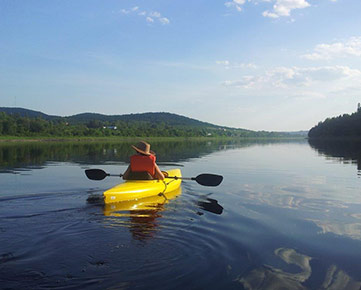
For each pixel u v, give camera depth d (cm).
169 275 308
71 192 715
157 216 514
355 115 6588
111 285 289
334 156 1916
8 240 399
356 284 298
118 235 419
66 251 365
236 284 293
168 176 806
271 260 346
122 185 670
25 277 303
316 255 362
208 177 739
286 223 484
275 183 877
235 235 424
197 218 503
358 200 655
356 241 408
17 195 677
